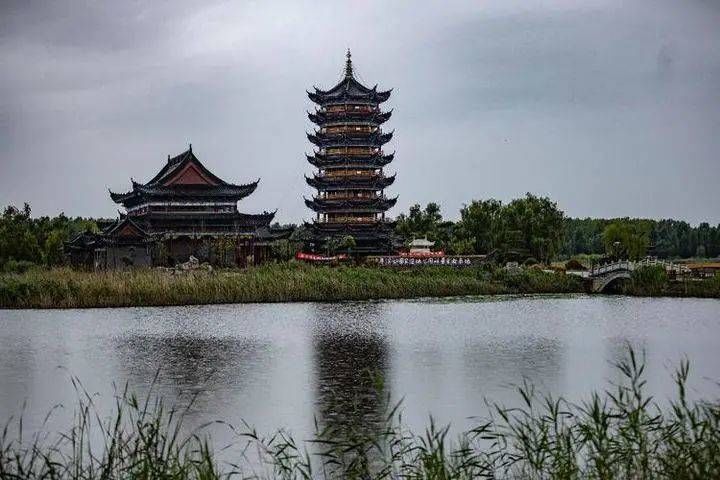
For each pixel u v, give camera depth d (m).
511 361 54.03
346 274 118.94
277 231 155.50
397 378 47.50
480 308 99.62
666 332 72.25
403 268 133.75
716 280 122.56
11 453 29.64
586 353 58.25
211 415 37.81
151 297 99.81
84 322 80.69
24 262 149.12
